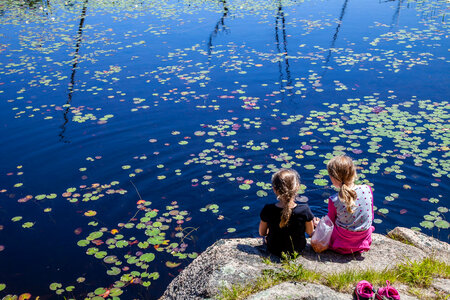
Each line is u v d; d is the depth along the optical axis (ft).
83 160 20.98
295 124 23.26
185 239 15.65
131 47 37.50
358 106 24.94
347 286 10.50
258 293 10.09
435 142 20.79
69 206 17.76
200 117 24.59
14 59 35.17
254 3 53.72
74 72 32.07
